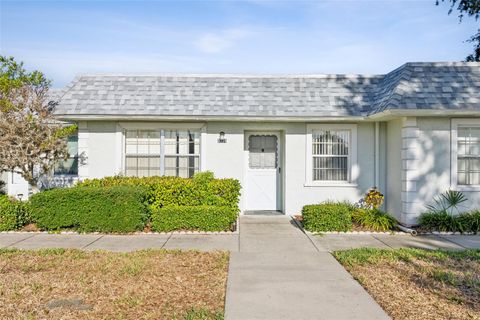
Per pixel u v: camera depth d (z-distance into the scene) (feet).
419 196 34.73
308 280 21.12
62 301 18.07
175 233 32.89
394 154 38.11
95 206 32.58
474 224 33.14
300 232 33.63
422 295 18.89
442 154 34.91
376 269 22.94
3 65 37.37
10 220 33.22
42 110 37.47
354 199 40.81
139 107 39.37
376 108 37.17
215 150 41.22
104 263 23.79
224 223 33.60
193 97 40.63
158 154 41.57
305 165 41.01
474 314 16.69
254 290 19.60
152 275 21.71
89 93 40.86
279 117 38.96
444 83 35.70
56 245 28.81
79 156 40.70
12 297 18.48
